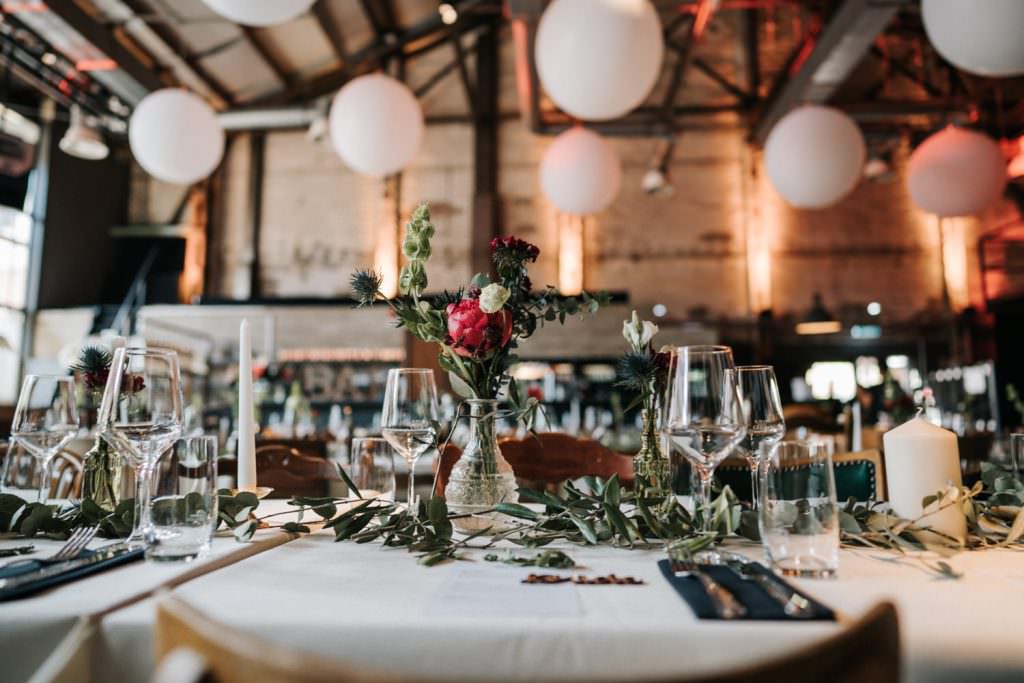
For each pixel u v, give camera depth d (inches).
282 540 43.4
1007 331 357.1
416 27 392.2
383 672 14.6
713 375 41.7
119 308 355.6
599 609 27.8
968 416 297.3
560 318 50.8
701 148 388.5
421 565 36.3
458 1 378.9
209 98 377.7
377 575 34.0
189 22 311.4
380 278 49.6
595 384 346.9
